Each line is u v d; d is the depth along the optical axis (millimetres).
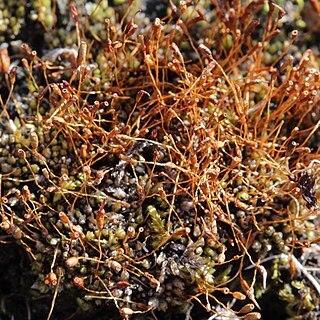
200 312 126
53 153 125
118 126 125
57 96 128
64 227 122
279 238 125
